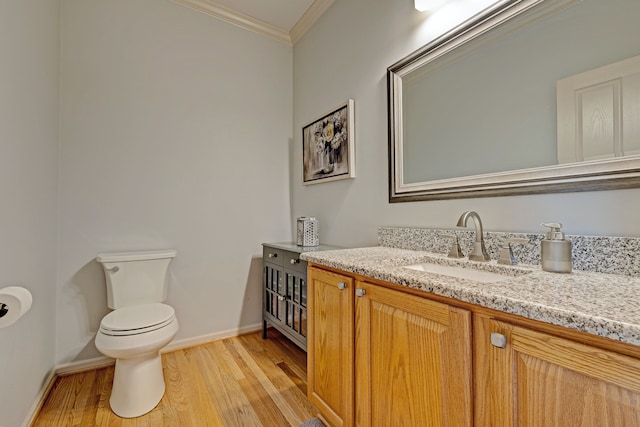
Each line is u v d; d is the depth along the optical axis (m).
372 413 1.02
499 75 1.17
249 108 2.47
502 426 0.65
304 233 2.11
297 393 1.60
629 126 0.85
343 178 1.99
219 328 2.30
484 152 1.23
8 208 1.12
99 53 1.91
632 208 0.84
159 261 1.94
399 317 0.91
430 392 0.81
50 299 1.65
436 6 1.42
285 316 2.02
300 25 2.48
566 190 0.97
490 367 0.68
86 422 1.37
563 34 0.99
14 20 1.18
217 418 1.40
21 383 1.26
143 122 2.04
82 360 1.84
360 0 1.90
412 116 1.54
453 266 1.16
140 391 1.44
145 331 1.43
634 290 0.69
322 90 2.27
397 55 1.63
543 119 1.04
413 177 1.54
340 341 1.18
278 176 2.61
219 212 2.32
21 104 1.24
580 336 0.54
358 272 1.06
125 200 1.98
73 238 1.82
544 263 0.91
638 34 0.84
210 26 2.31
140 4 2.05
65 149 1.80
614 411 0.50
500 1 1.16
